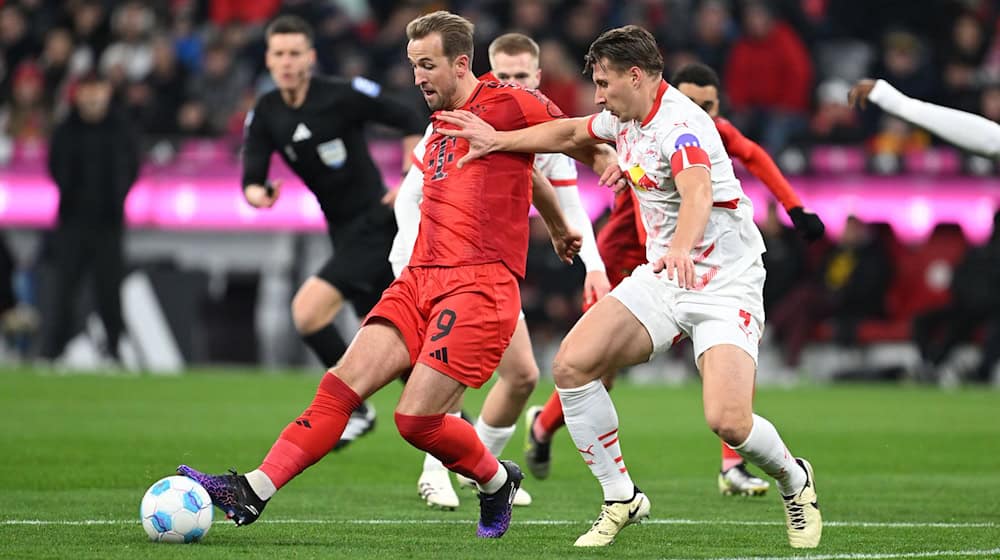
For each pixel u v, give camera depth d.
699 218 19.98
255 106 34.72
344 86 34.06
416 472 32.84
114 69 72.06
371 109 34.09
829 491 30.08
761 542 21.97
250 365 68.25
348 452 37.00
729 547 21.33
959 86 69.88
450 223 21.36
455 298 21.09
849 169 66.44
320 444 20.94
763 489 28.70
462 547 20.88
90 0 78.88
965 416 48.62
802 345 63.50
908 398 56.03
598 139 21.64
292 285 67.25
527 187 21.81
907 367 64.56
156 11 82.62
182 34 79.56
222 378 59.25
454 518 24.70
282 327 67.00
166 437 38.34
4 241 68.19
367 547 20.67
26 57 79.50
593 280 26.31
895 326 63.44
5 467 31.55
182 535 20.44
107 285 62.19
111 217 61.53
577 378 21.41
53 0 81.94
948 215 66.38
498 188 21.44
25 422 41.66
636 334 21.41
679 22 74.25
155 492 20.55
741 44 70.12
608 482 21.59
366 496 28.20
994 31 78.88
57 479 29.70
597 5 75.56
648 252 22.05
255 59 74.94
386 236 34.62
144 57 78.38
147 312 64.69
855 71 82.31
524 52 28.33
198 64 79.06
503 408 26.56
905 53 72.69
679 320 21.33
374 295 35.09
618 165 21.75
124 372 61.72
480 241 21.25
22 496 27.02
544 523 24.33
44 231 69.19
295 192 66.88
